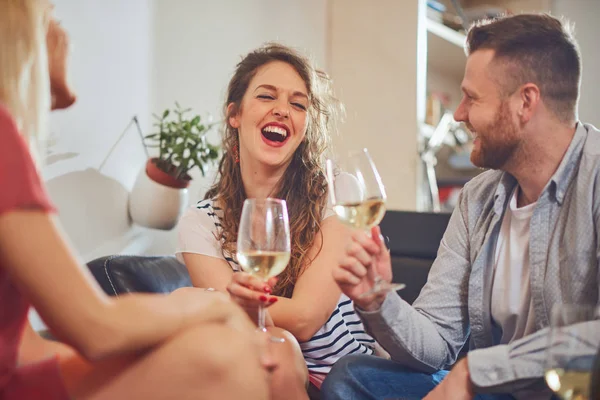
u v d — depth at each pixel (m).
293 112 2.11
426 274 2.37
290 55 2.20
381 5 4.20
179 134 3.00
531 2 4.05
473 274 1.66
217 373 1.13
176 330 1.15
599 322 0.97
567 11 3.87
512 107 1.54
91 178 2.88
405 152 4.08
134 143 3.15
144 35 3.20
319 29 4.31
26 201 1.01
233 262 2.06
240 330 1.29
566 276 1.48
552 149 1.54
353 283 1.46
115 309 1.08
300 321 1.85
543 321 1.51
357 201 1.45
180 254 2.14
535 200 1.61
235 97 2.23
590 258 1.46
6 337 1.09
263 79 2.14
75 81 2.78
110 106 2.99
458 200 1.82
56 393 1.17
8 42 1.12
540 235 1.53
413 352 1.59
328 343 1.96
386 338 1.57
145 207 2.97
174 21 3.38
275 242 1.51
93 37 2.88
